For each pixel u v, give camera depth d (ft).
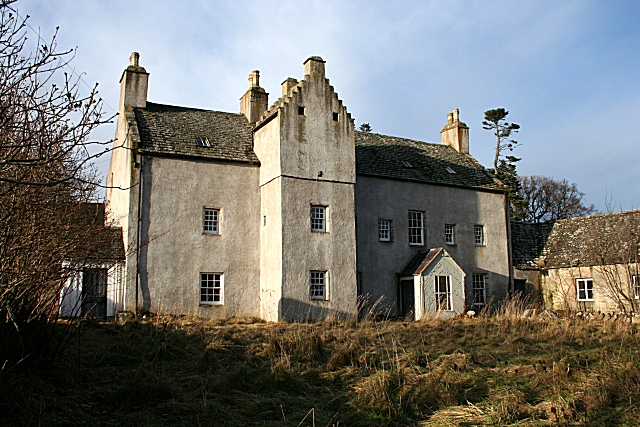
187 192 75.92
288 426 28.96
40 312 30.40
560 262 106.11
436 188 96.68
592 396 33.09
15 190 23.81
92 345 42.29
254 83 94.02
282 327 62.28
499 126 178.19
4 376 27.22
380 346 48.85
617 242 98.48
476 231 100.89
